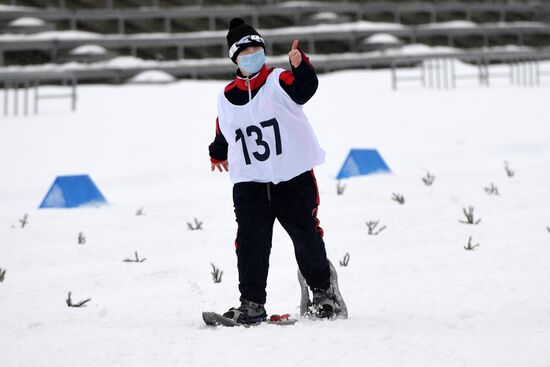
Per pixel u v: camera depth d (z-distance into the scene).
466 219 32.03
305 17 118.19
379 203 36.69
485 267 23.39
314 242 18.25
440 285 21.31
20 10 104.88
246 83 18.31
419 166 48.19
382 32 115.62
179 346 15.84
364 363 14.41
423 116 66.44
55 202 39.94
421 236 28.94
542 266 23.19
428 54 92.62
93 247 29.50
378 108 70.00
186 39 107.69
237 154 18.38
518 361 14.19
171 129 61.62
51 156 54.06
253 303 17.91
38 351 15.78
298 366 14.37
